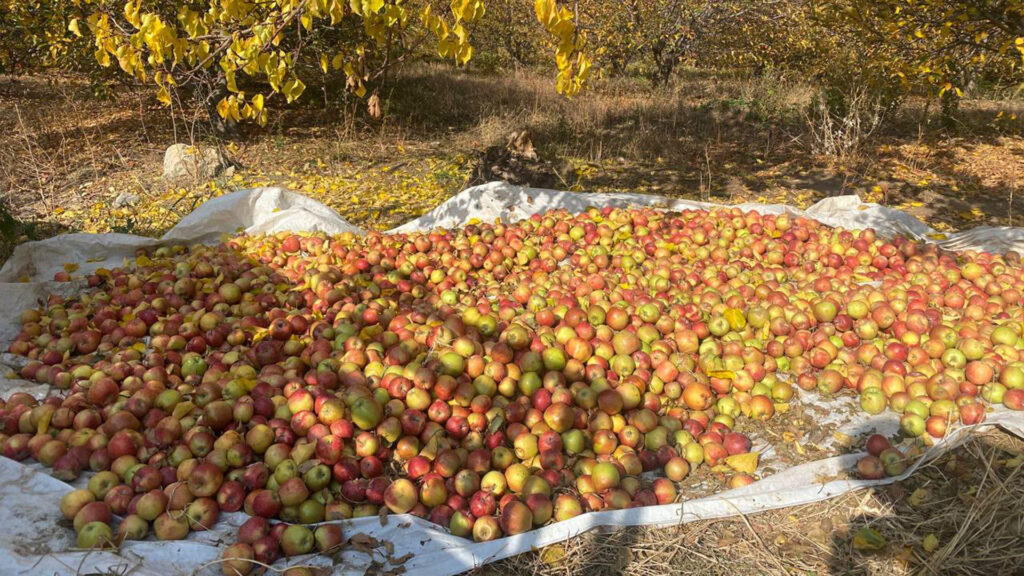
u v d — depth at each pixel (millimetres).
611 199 7625
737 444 3844
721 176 10555
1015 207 9000
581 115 14031
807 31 17141
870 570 3150
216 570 2979
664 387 4250
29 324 4969
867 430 4074
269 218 6594
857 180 10258
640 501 3504
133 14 3553
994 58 10297
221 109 3885
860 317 4859
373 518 3320
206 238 6473
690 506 3439
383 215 8367
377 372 4090
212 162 9703
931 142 12266
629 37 17000
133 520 3123
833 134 12070
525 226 6785
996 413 4043
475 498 3377
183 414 3662
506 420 3889
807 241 6574
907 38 8156
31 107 13258
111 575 2762
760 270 5996
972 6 6559
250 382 3947
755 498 3498
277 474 3357
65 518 3150
